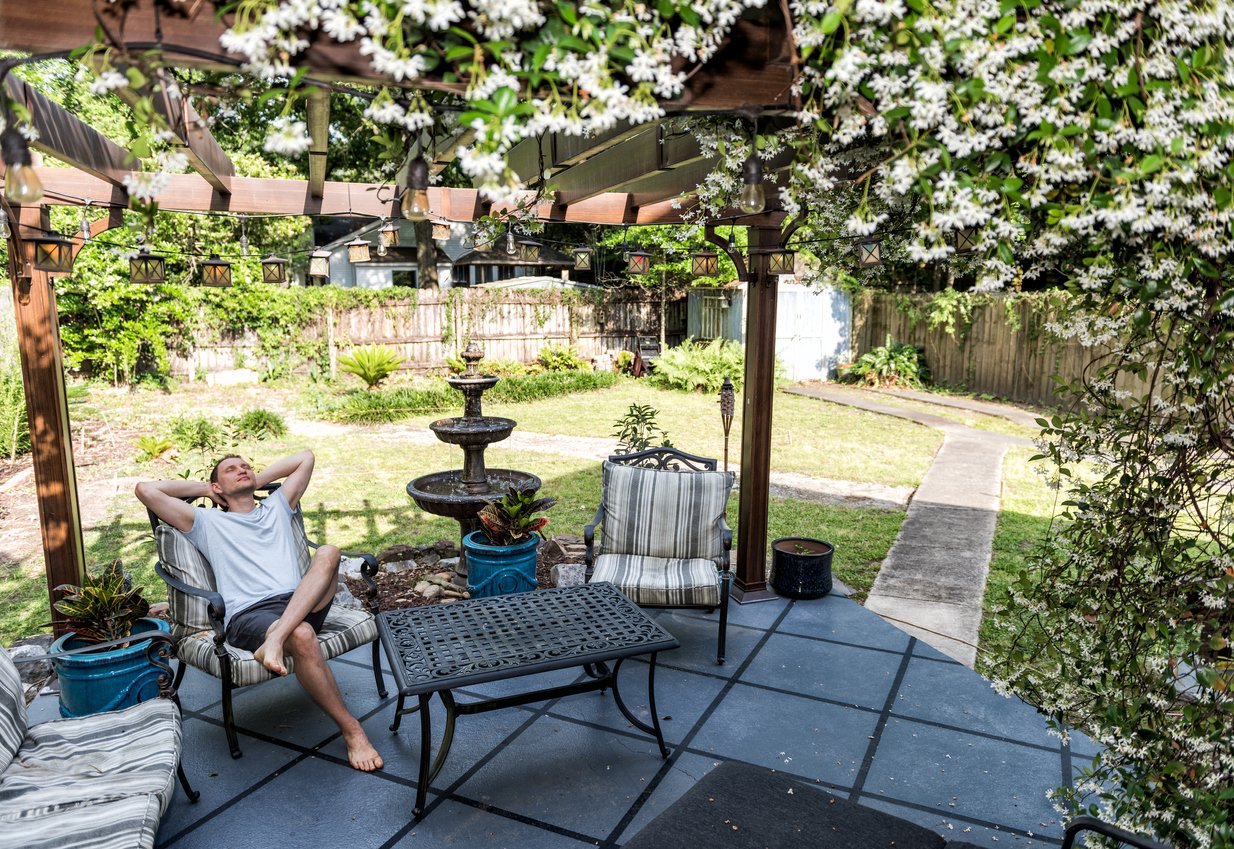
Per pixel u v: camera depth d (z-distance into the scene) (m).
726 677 4.23
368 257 5.48
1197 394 2.19
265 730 3.74
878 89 1.74
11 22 1.52
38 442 4.06
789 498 7.89
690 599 4.29
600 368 17.23
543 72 1.64
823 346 16.80
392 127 2.42
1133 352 2.46
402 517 7.14
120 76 1.59
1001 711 3.88
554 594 3.93
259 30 1.51
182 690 4.13
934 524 6.98
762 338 4.99
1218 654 2.09
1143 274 1.98
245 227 14.48
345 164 21.94
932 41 1.67
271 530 3.85
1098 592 2.48
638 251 5.74
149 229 1.91
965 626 4.86
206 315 14.53
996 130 1.77
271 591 3.71
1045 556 2.87
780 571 5.34
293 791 3.27
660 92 1.72
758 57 1.87
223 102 2.12
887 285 17.16
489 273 23.41
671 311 18.41
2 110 1.59
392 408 12.48
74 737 2.82
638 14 1.65
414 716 3.87
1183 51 1.77
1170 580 2.33
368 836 2.99
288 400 13.50
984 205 1.88
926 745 3.58
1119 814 2.12
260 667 3.43
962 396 14.20
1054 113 1.74
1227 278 2.01
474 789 3.29
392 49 1.56
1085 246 2.10
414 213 1.92
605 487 4.88
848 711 3.88
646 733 3.70
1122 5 1.70
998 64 1.70
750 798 2.48
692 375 14.89
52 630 4.48
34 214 3.82
